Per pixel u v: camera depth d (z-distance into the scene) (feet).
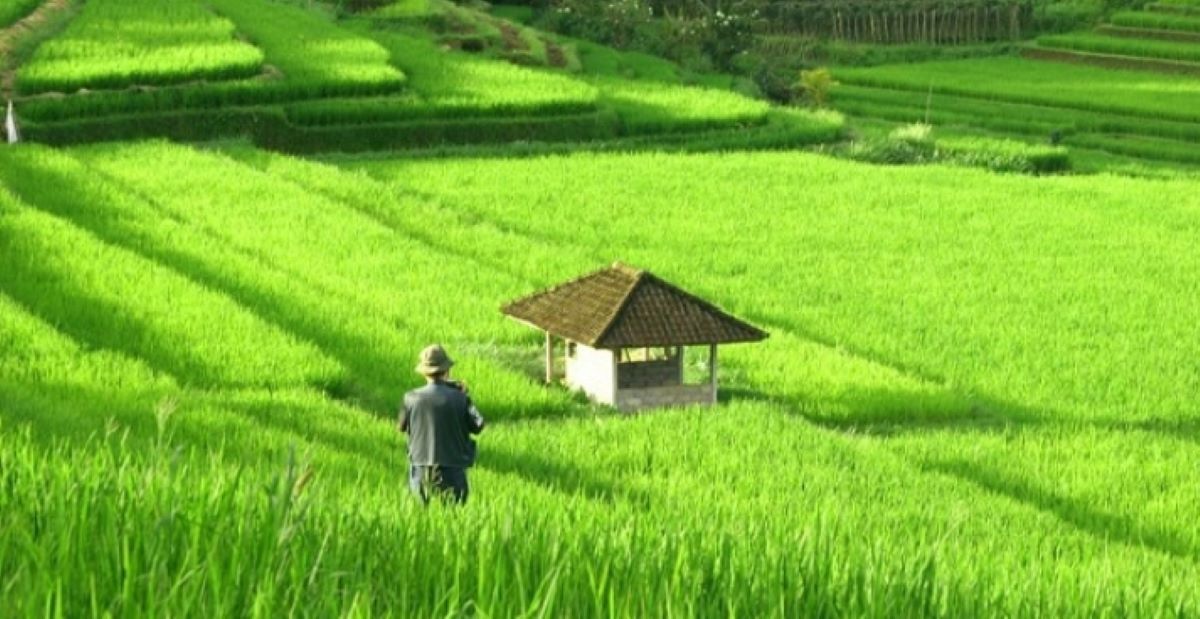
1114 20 386.32
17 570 18.66
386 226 147.02
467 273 126.93
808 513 62.59
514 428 85.30
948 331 117.91
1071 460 83.25
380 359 98.02
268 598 18.43
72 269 108.68
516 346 109.29
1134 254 149.69
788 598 22.34
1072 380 105.60
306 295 112.27
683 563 23.02
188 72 203.21
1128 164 229.66
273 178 160.86
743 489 71.31
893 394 98.12
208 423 68.85
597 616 20.39
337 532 22.93
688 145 216.13
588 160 196.75
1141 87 314.96
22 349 84.17
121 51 214.69
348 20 290.76
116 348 91.86
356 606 18.49
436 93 218.18
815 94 295.48
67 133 188.03
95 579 18.71
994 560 41.45
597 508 38.32
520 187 176.14
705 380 101.09
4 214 124.06
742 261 141.08
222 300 103.86
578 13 342.23
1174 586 39.86
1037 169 213.46
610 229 154.81
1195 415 98.07
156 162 167.22
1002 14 400.26
